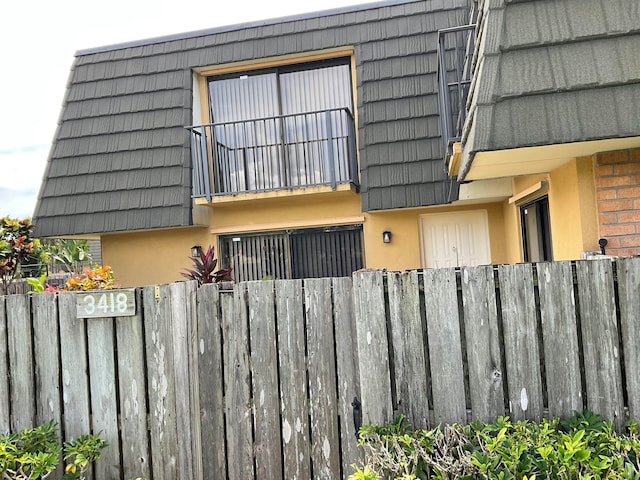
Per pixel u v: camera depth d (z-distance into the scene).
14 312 2.94
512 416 2.45
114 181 7.84
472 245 7.83
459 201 6.93
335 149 7.94
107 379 2.88
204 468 2.81
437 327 2.53
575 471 1.99
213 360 2.85
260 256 8.20
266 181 8.11
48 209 7.93
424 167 7.02
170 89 8.09
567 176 4.11
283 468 2.77
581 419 2.32
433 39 7.45
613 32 2.94
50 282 8.17
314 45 7.73
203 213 7.98
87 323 2.91
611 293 2.39
